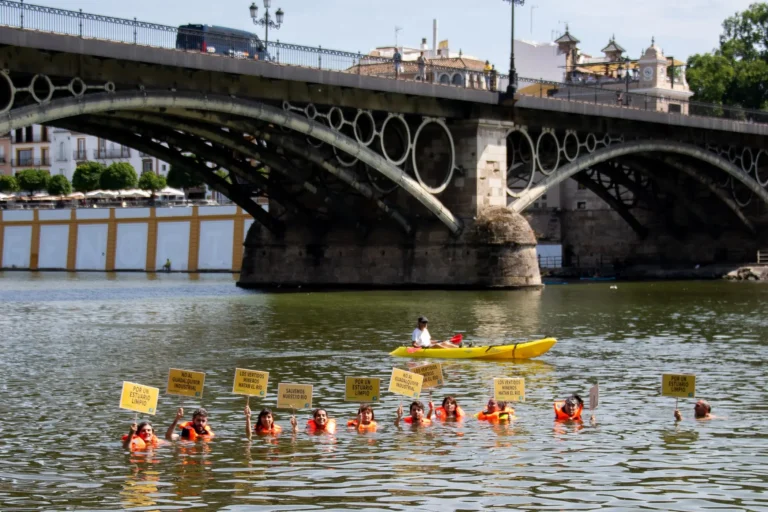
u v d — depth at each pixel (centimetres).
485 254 6844
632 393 2831
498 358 3494
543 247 10300
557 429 2358
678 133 8394
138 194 12006
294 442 2241
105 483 1930
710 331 4325
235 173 7062
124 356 3556
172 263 10556
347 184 6981
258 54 5753
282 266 7656
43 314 5119
